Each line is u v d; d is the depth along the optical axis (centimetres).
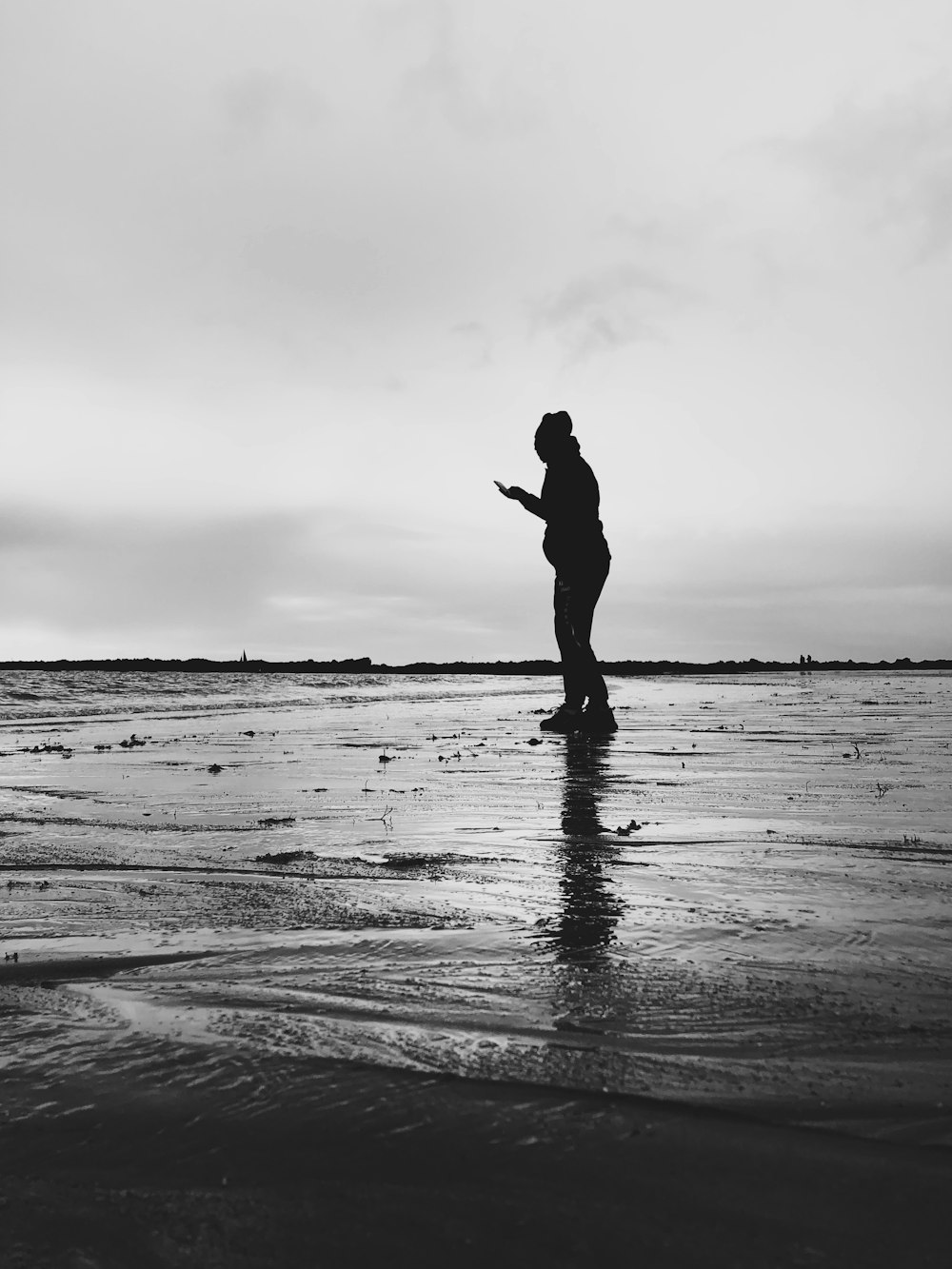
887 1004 285
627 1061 244
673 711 1961
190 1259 164
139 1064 243
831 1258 161
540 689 3762
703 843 545
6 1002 294
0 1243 169
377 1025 271
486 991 299
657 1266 160
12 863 507
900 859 499
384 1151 198
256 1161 195
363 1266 162
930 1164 191
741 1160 193
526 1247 165
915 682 4050
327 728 1652
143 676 4050
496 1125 208
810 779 827
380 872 479
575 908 404
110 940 363
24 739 1447
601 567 1496
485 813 664
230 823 633
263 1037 262
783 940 355
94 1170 193
